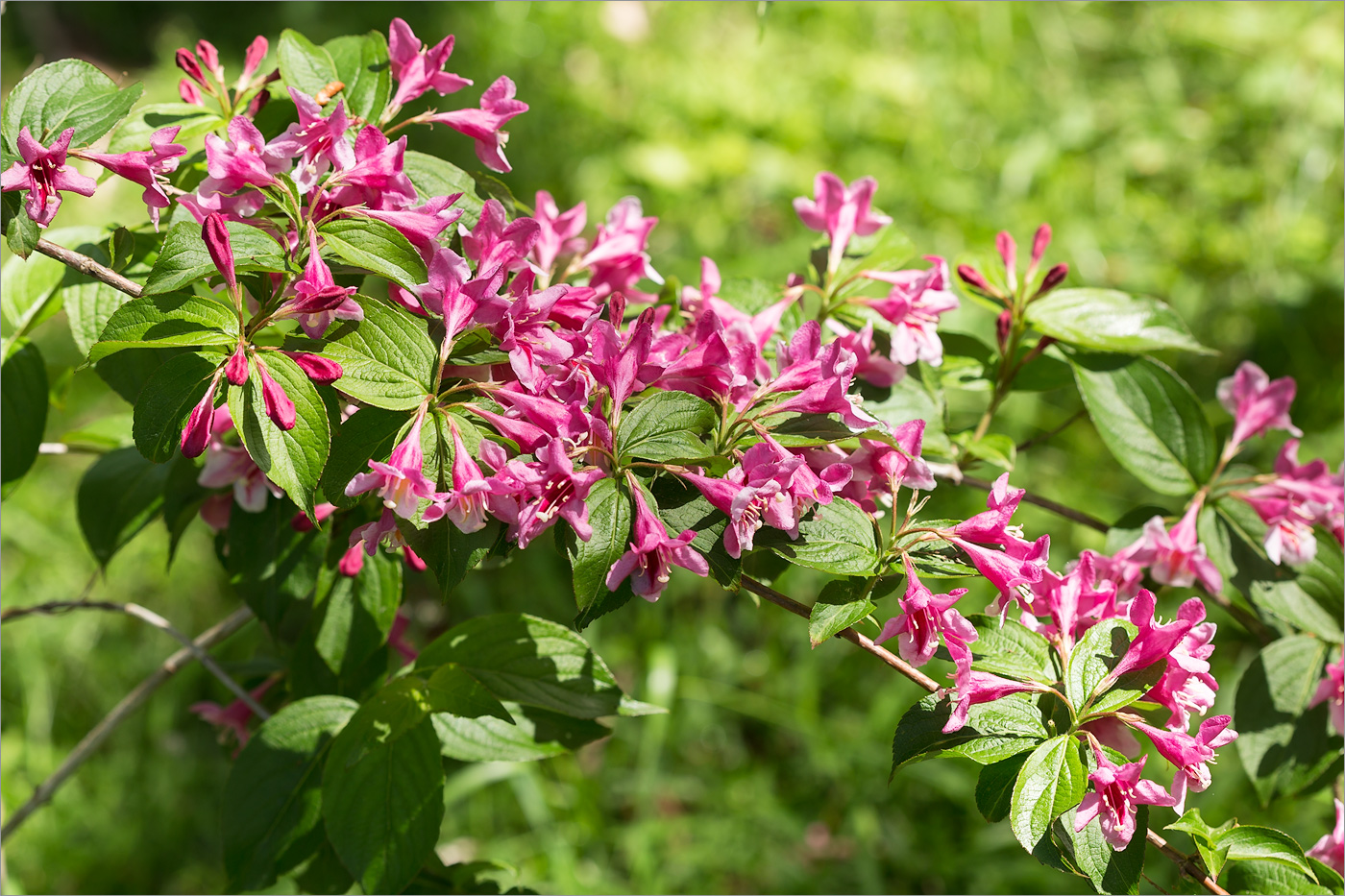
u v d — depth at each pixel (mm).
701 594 1781
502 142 936
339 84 943
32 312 1023
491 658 985
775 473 867
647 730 1651
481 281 874
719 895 1534
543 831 1562
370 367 873
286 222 915
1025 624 934
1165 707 899
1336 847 976
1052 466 1872
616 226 989
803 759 1673
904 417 993
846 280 997
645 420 877
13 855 1557
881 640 886
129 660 1744
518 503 861
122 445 1125
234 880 1000
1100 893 881
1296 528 1009
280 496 982
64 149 884
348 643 1023
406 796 967
